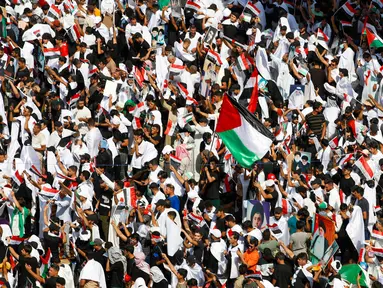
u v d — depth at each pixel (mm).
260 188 96750
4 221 93438
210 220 95250
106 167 98750
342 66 115062
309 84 110875
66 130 101875
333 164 101500
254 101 102000
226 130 94438
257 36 115500
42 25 113438
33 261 89188
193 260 91250
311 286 90000
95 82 107562
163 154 100125
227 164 98938
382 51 119125
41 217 94312
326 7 122062
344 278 91062
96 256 90062
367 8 121938
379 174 100125
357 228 94000
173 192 96125
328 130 105500
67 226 91562
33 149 98250
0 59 107062
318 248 91688
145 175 99062
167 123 103688
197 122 104312
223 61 111500
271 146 99938
